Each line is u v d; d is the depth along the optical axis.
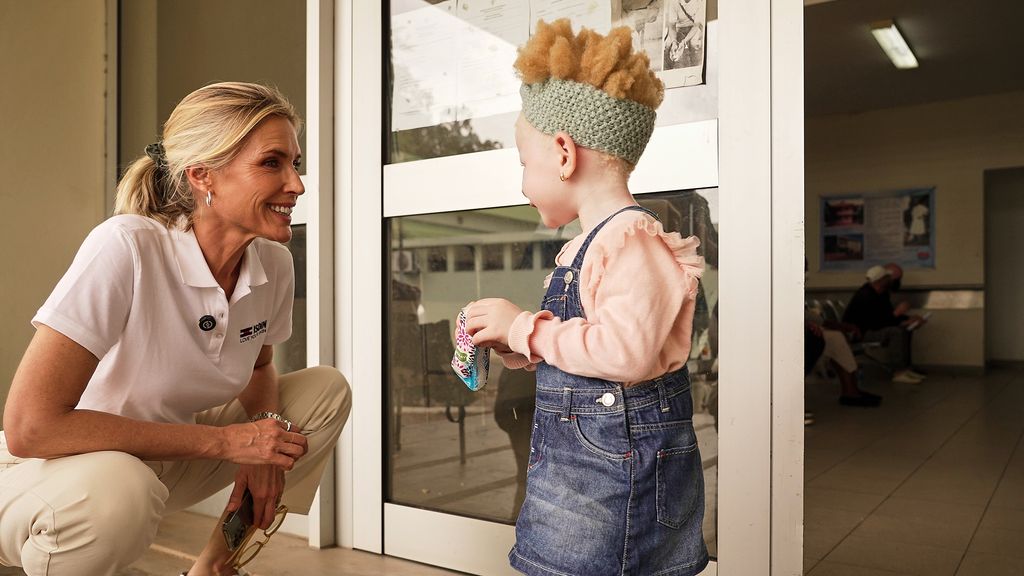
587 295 1.04
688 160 1.59
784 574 1.48
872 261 8.70
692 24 1.61
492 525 1.85
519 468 1.85
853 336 6.73
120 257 1.21
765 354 1.49
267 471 1.39
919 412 5.12
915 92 7.98
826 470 3.31
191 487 1.48
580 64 1.07
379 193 2.08
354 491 2.10
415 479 2.03
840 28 6.08
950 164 8.32
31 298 2.60
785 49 1.48
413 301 2.04
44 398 1.14
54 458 1.19
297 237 2.30
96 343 1.18
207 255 1.32
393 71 2.08
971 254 8.22
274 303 1.54
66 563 1.16
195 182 1.25
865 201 8.73
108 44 2.74
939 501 2.75
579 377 1.05
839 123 8.88
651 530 1.03
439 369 1.99
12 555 1.23
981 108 8.15
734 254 1.52
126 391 1.30
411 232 2.04
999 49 6.66
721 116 1.54
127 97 2.77
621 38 1.06
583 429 1.04
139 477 1.19
